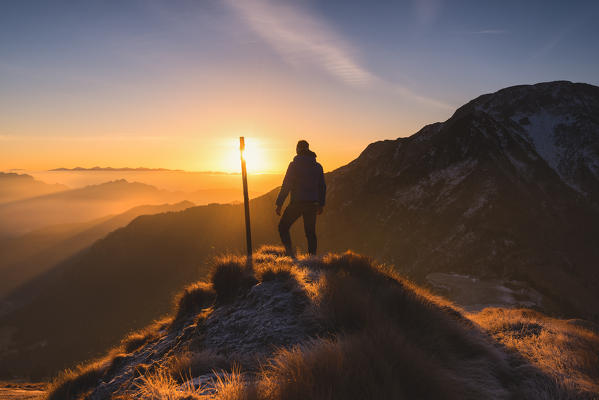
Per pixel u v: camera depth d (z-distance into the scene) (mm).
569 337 5926
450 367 3775
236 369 3719
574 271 93750
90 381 6184
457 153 160125
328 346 2877
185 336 5602
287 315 4867
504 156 147625
